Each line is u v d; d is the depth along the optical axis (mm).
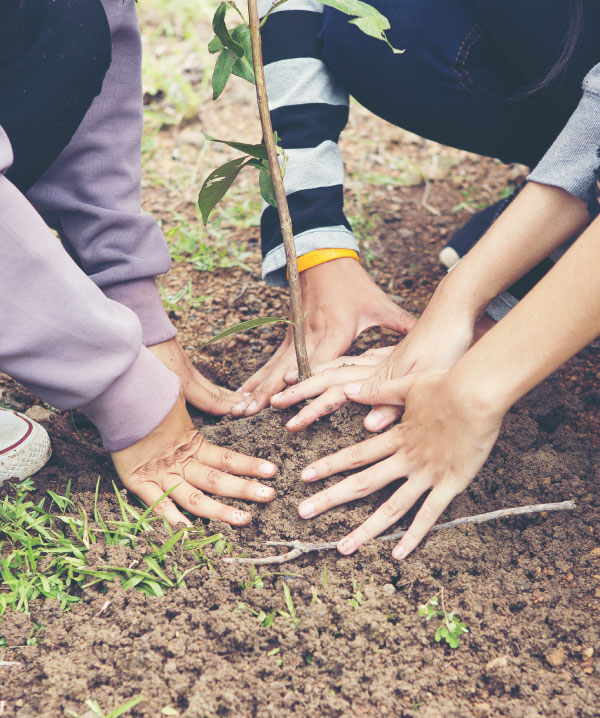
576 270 1082
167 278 2244
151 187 2656
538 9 1462
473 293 1439
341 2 1150
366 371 1538
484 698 1160
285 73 1697
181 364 1653
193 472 1435
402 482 1428
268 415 1558
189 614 1248
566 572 1338
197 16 3645
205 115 3053
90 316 1141
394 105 1767
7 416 1520
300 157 1664
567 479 1479
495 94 1668
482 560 1354
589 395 1750
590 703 1128
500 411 1170
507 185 2648
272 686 1145
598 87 1274
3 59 1208
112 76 1448
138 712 1111
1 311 1086
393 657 1204
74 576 1332
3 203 1030
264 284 2207
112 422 1299
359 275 1704
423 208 2555
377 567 1316
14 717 1103
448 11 1578
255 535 1407
